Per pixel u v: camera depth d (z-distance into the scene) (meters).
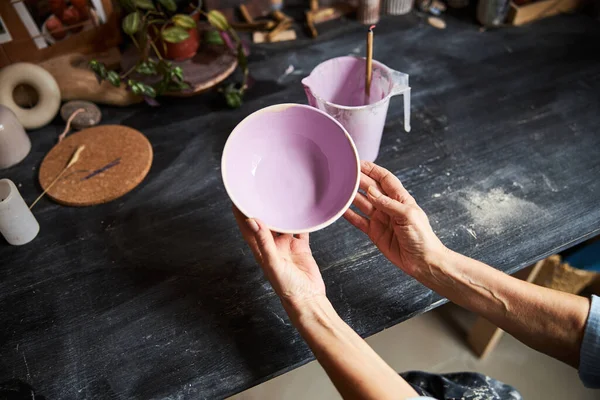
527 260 0.75
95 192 0.87
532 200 0.84
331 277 0.75
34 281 0.76
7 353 0.68
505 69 1.11
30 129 1.00
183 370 0.65
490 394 0.83
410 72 1.11
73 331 0.70
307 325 0.59
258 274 0.75
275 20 1.26
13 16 0.98
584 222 0.80
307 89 0.80
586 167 0.89
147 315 0.71
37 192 0.89
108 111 1.05
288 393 1.24
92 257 0.79
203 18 1.21
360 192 0.81
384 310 0.70
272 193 0.70
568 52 1.15
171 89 1.01
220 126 1.00
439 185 0.87
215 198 0.87
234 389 0.63
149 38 0.97
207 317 0.70
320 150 0.71
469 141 0.95
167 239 0.81
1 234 0.82
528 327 0.61
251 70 1.13
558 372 1.26
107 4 1.07
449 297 0.67
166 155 0.95
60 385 0.64
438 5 1.29
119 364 0.66
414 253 0.67
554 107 1.01
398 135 0.97
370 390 0.50
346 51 1.17
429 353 1.30
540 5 1.23
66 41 1.07
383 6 1.29
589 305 0.59
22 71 0.95
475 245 0.77
